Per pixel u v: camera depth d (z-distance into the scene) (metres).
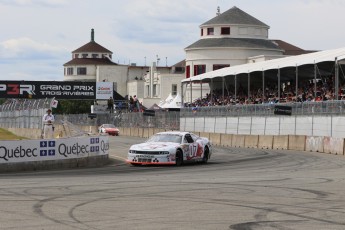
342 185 18.22
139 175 22.16
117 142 52.97
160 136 29.28
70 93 82.69
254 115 52.25
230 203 14.21
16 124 58.53
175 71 128.62
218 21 92.81
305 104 44.81
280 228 11.12
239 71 61.62
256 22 93.44
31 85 80.69
